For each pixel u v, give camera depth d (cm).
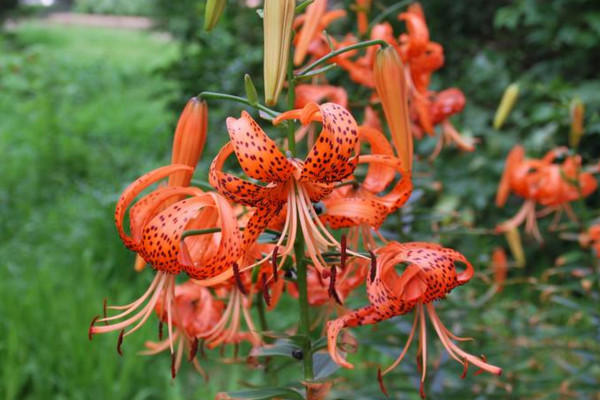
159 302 70
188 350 74
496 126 113
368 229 70
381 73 66
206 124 65
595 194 197
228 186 58
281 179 59
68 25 785
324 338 66
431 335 101
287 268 67
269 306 68
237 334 75
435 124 106
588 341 126
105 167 259
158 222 59
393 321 98
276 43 61
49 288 155
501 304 142
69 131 305
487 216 199
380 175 67
